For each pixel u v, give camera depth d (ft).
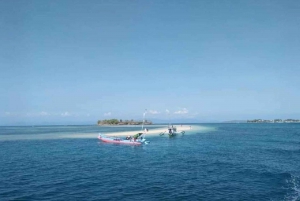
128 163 100.17
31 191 63.10
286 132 317.42
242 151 131.95
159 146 157.89
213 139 207.51
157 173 81.56
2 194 60.85
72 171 86.07
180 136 242.17
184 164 96.58
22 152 135.74
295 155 116.78
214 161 102.12
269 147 149.28
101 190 63.26
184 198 56.85
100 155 122.52
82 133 309.42
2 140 220.02
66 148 152.35
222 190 62.49
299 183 68.28
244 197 57.21
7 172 85.40
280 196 57.82
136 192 61.41
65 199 56.80
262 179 72.59
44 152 135.03
